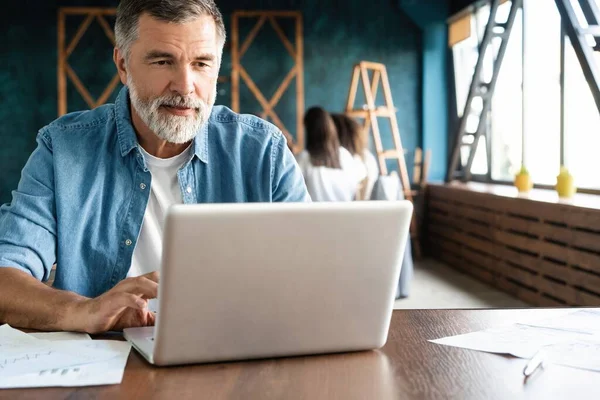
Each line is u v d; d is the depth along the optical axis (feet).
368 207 3.43
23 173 5.15
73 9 22.21
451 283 17.40
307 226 3.34
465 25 21.49
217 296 3.31
